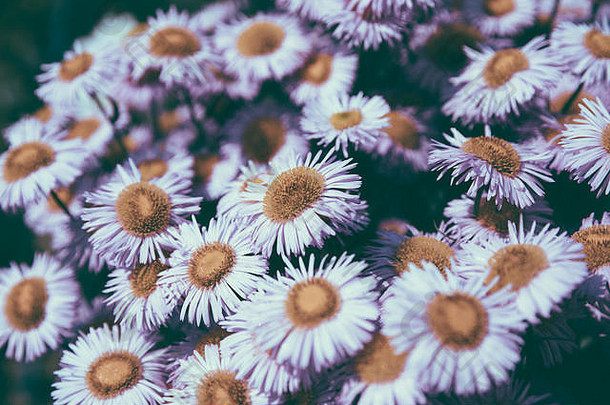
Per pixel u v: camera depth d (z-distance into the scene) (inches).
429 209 11.2
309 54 12.3
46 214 12.7
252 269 9.7
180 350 10.1
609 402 9.2
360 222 10.1
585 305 9.4
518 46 12.3
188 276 9.9
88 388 10.1
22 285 11.8
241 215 10.0
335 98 11.5
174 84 12.5
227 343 9.2
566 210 10.5
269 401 9.0
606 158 9.8
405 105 12.1
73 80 12.4
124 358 10.2
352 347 8.5
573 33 11.4
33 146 11.7
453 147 10.1
